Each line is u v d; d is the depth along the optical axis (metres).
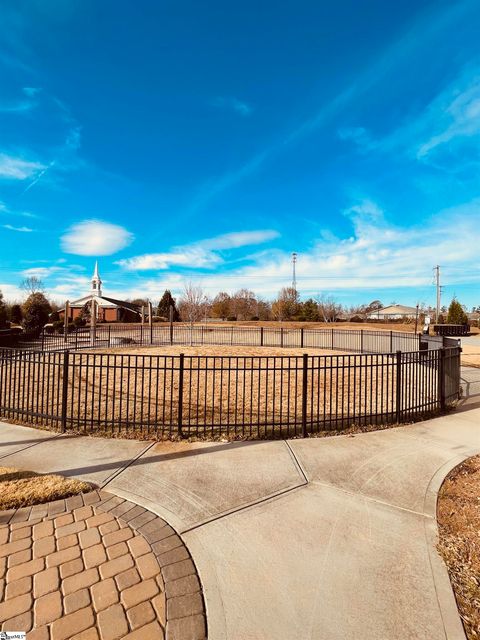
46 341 21.17
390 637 2.00
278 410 6.58
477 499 3.47
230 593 2.27
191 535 2.83
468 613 2.17
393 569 2.51
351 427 5.52
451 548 2.73
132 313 52.88
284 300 51.84
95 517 3.06
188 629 2.01
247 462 4.21
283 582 2.37
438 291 52.19
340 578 2.42
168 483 3.67
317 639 1.97
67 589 2.26
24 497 3.29
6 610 2.10
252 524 2.99
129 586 2.30
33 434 5.11
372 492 3.55
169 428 5.30
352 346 20.67
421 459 4.36
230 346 17.98
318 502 3.35
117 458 4.29
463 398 7.73
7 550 2.61
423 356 9.14
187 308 41.12
